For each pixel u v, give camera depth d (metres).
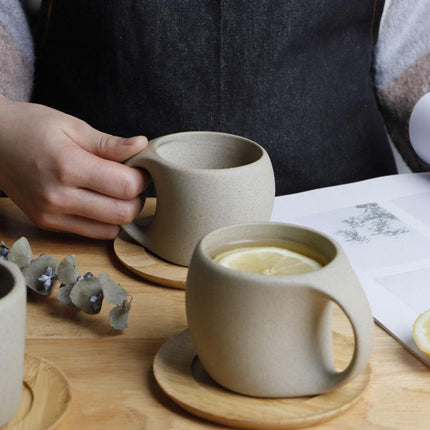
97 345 0.76
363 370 0.71
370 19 1.25
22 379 0.66
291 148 1.22
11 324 0.63
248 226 0.74
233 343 0.67
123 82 1.17
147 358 0.75
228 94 1.17
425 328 0.76
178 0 1.13
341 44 1.22
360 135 1.29
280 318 0.67
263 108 1.19
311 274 0.66
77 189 0.90
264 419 0.67
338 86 1.24
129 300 0.83
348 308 0.66
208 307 0.68
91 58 1.19
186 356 0.74
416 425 0.69
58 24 1.19
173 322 0.80
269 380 0.68
